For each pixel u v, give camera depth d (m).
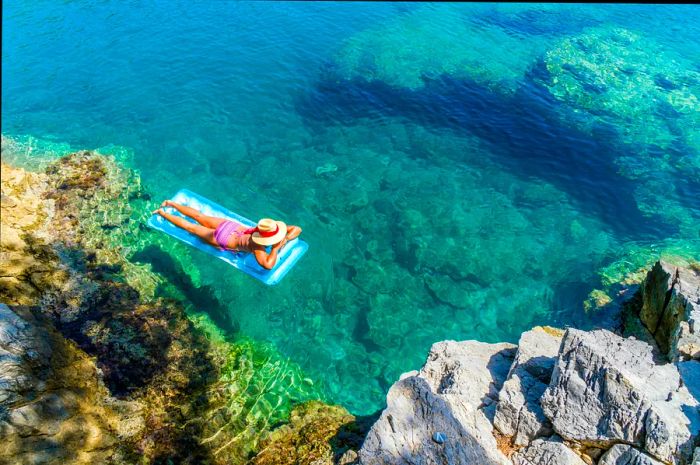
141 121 15.92
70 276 10.76
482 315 11.43
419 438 6.56
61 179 13.33
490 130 16.66
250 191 13.91
